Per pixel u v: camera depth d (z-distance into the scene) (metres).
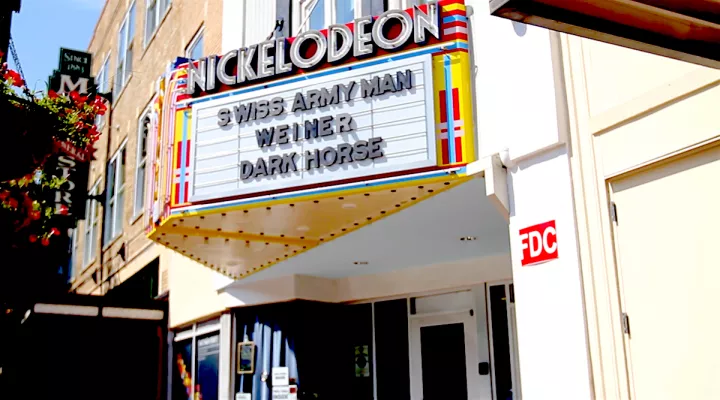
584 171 5.89
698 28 3.93
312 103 7.33
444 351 10.85
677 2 3.74
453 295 10.97
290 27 10.70
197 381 12.84
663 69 5.36
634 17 3.80
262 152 7.52
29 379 12.80
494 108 6.61
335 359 11.76
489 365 10.25
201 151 7.86
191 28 14.55
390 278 11.45
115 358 13.56
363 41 7.20
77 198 15.60
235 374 11.93
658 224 5.34
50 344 13.06
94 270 19.50
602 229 5.69
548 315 5.96
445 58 6.92
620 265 5.58
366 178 6.93
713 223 4.99
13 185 7.58
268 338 11.71
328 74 7.33
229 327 12.09
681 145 5.17
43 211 8.32
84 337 13.37
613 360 5.47
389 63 7.06
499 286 10.39
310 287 11.70
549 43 6.19
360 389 11.63
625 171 5.56
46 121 6.99
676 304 5.16
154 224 8.37
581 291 5.72
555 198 6.04
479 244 9.74
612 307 5.55
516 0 3.54
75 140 7.47
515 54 6.48
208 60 8.03
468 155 6.67
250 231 8.53
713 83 5.01
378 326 11.66
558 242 5.95
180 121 8.15
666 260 5.26
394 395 11.23
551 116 6.07
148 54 17.36
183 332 13.66
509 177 6.47
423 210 8.02
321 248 9.85
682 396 5.06
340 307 12.05
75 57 18.41
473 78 6.86
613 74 5.73
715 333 4.90
